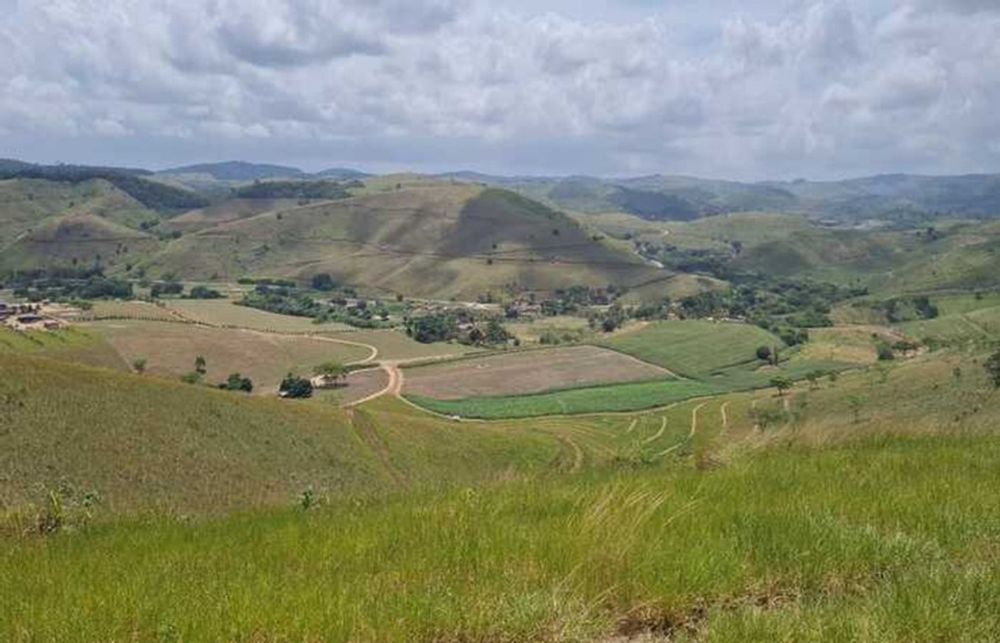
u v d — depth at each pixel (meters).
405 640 4.60
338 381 144.62
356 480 78.31
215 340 164.25
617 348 180.38
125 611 5.07
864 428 14.28
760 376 155.00
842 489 8.41
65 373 78.81
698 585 5.36
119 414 75.88
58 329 155.88
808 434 13.79
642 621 5.11
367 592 5.27
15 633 4.82
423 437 93.00
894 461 10.40
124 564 6.73
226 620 4.78
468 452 90.75
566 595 5.17
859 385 115.25
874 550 6.07
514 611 4.88
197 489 67.44
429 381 147.00
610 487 8.78
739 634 4.58
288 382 133.12
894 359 156.12
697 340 188.12
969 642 4.50
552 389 144.38
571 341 193.75
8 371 75.00
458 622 4.77
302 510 9.98
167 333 165.12
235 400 87.81
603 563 5.70
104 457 68.38
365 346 178.25
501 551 6.19
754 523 6.78
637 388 145.50
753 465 10.66
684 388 145.25
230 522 9.11
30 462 63.94
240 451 77.88
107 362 139.50
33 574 6.54
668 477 9.93
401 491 11.50
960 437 13.02
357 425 93.06
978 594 5.06
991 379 87.50
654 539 6.19
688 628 5.03
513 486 10.07
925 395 91.25
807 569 5.73
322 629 4.63
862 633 4.50
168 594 5.46
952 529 6.73
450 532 7.00
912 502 7.61
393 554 6.42
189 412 80.88
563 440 97.69
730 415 114.62
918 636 4.54
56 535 9.20
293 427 86.31
